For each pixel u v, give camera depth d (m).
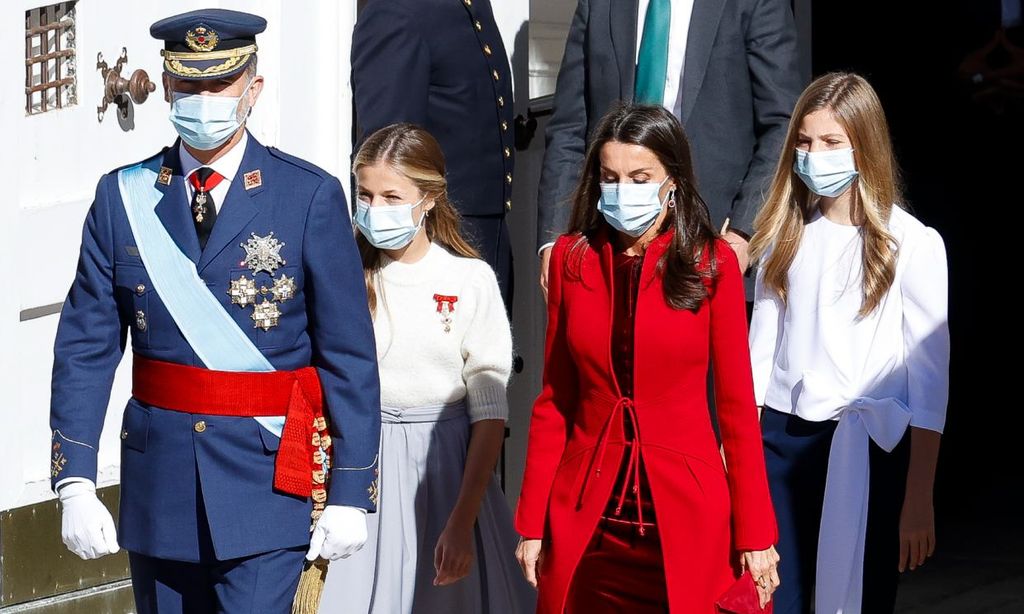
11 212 21.47
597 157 13.91
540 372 22.58
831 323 15.63
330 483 13.27
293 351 13.24
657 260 13.47
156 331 13.05
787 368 15.84
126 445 13.28
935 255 15.49
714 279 13.41
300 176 13.31
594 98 19.52
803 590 15.76
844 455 15.33
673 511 13.28
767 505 13.43
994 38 27.77
